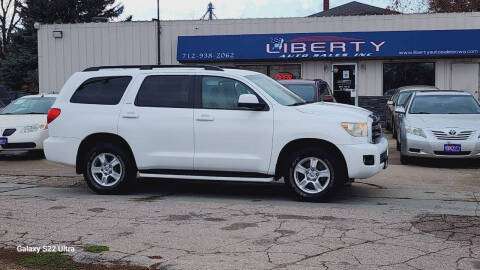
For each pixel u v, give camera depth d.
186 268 5.16
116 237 6.20
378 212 7.41
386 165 8.66
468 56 21.45
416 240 6.03
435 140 11.39
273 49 22.42
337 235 6.23
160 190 9.32
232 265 5.23
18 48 40.41
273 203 8.12
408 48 21.58
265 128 8.16
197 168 8.45
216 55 22.73
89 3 43.06
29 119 13.68
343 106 8.70
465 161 12.53
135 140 8.63
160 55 23.73
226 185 9.82
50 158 9.04
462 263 5.27
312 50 22.22
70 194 8.96
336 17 22.30
